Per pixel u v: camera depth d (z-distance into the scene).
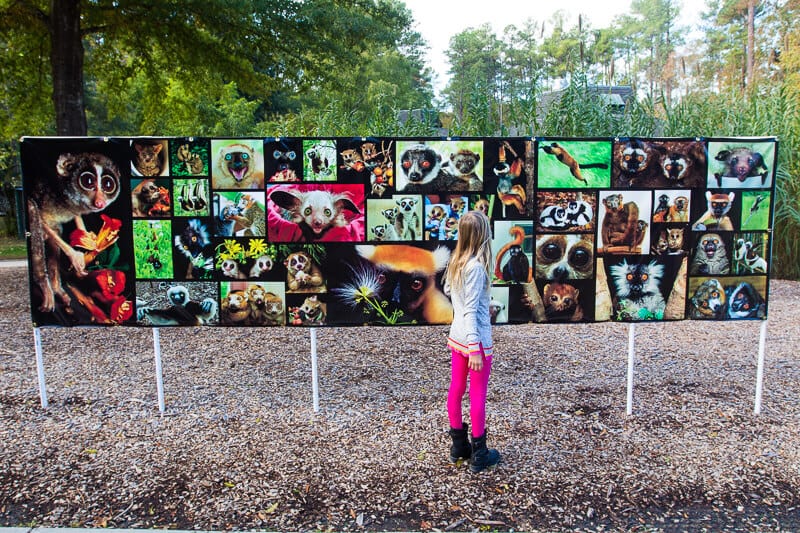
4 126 14.24
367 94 31.48
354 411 4.34
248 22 11.04
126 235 4.27
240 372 5.38
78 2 10.60
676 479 3.31
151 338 6.77
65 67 10.61
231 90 22.89
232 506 3.05
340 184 4.21
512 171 4.21
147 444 3.78
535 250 4.27
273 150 4.18
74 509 3.04
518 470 3.42
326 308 4.30
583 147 4.19
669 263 4.27
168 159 4.21
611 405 4.44
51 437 3.90
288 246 4.25
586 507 3.04
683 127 10.10
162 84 14.26
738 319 4.29
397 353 6.01
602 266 4.28
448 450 3.67
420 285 4.29
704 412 4.29
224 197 4.23
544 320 4.30
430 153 4.19
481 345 3.29
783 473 3.38
